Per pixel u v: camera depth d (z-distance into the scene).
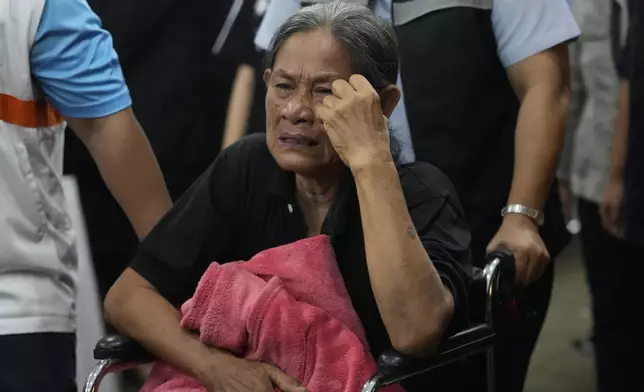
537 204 5.93
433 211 4.96
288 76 4.74
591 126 7.68
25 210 5.16
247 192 5.20
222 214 5.22
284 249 4.86
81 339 6.98
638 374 7.69
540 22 5.95
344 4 4.84
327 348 4.63
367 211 4.57
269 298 4.70
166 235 5.23
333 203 4.95
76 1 5.25
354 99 4.61
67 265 5.50
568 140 7.84
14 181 5.11
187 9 7.36
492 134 6.18
